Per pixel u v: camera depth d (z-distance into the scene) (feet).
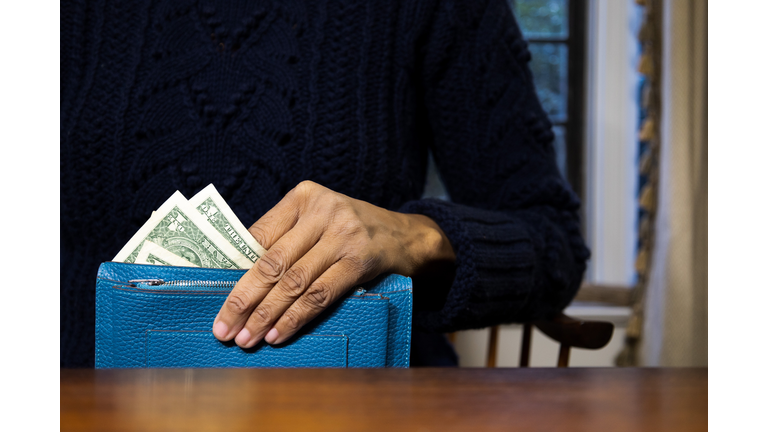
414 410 0.85
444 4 2.56
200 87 2.34
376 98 2.49
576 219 2.63
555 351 6.90
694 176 6.20
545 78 7.50
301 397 0.92
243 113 2.36
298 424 0.78
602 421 0.81
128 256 1.78
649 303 6.48
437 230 2.05
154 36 2.35
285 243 1.63
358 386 1.01
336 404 0.88
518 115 2.62
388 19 2.51
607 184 7.25
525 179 2.57
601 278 7.24
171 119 2.32
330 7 2.46
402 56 2.54
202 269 1.70
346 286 1.64
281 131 2.36
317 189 1.80
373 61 2.49
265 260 1.59
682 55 6.23
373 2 2.48
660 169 6.44
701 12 6.24
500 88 2.63
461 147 2.67
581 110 7.46
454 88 2.64
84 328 2.29
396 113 2.54
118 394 0.93
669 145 6.28
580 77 7.45
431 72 2.63
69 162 2.27
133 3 2.36
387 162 2.49
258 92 2.37
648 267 6.58
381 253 1.74
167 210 1.77
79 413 0.82
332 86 2.42
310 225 1.69
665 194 6.31
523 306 2.27
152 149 2.30
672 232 6.23
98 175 2.29
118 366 1.61
